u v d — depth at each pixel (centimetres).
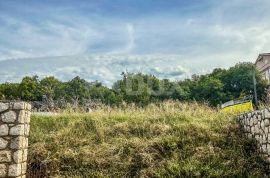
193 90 4266
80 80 4206
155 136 1191
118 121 1314
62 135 1191
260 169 988
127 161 1065
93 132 1241
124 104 1588
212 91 4112
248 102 1576
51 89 4059
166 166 1029
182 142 1129
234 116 1309
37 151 1093
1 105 850
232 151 1070
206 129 1190
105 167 1061
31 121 1295
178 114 1382
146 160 1052
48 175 1039
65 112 1502
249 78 4238
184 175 985
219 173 966
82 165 1063
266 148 998
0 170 823
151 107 1540
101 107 1580
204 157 1051
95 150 1116
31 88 4212
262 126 1026
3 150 830
